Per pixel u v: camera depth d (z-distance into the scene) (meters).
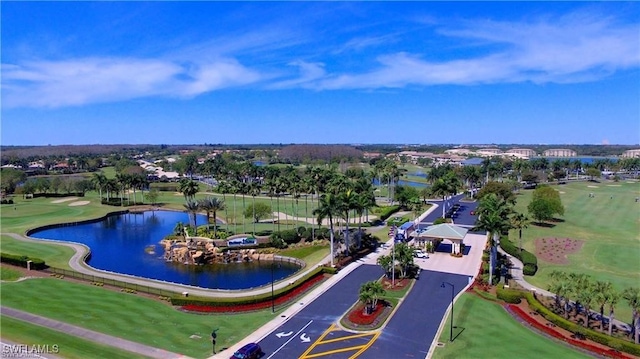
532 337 53.91
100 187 183.25
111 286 74.44
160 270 91.88
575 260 89.25
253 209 126.00
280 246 103.88
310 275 76.56
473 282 74.44
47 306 64.50
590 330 52.84
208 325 58.00
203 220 151.50
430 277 78.12
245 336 54.47
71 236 127.88
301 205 170.38
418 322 58.62
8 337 53.78
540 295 67.38
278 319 59.88
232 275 87.62
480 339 53.31
